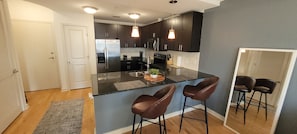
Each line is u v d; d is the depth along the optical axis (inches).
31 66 145.8
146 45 183.9
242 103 83.0
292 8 61.0
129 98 81.4
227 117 89.5
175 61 145.7
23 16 133.7
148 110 55.9
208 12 102.3
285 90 64.1
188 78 93.0
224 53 93.8
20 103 102.4
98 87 71.0
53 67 155.3
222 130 86.8
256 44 75.9
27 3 132.1
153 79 86.2
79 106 115.3
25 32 137.6
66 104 118.8
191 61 123.3
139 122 87.0
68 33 145.7
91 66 163.0
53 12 134.8
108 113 76.5
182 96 103.2
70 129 84.9
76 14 144.6
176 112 102.7
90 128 86.2
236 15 84.3
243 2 80.0
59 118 96.7
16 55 98.3
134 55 214.5
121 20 179.8
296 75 61.6
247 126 79.7
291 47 62.8
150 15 142.8
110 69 173.0
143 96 74.9
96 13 138.4
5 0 88.5
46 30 144.8
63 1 96.0
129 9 119.2
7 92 86.8
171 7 97.7
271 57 69.6
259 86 75.0
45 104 118.3
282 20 64.7
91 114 102.7
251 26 77.3
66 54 148.6
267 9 69.7
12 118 91.0
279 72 66.6
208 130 86.4
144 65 180.4
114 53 172.4
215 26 98.2
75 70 156.1
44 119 95.1
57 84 160.9
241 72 82.9
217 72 100.0
